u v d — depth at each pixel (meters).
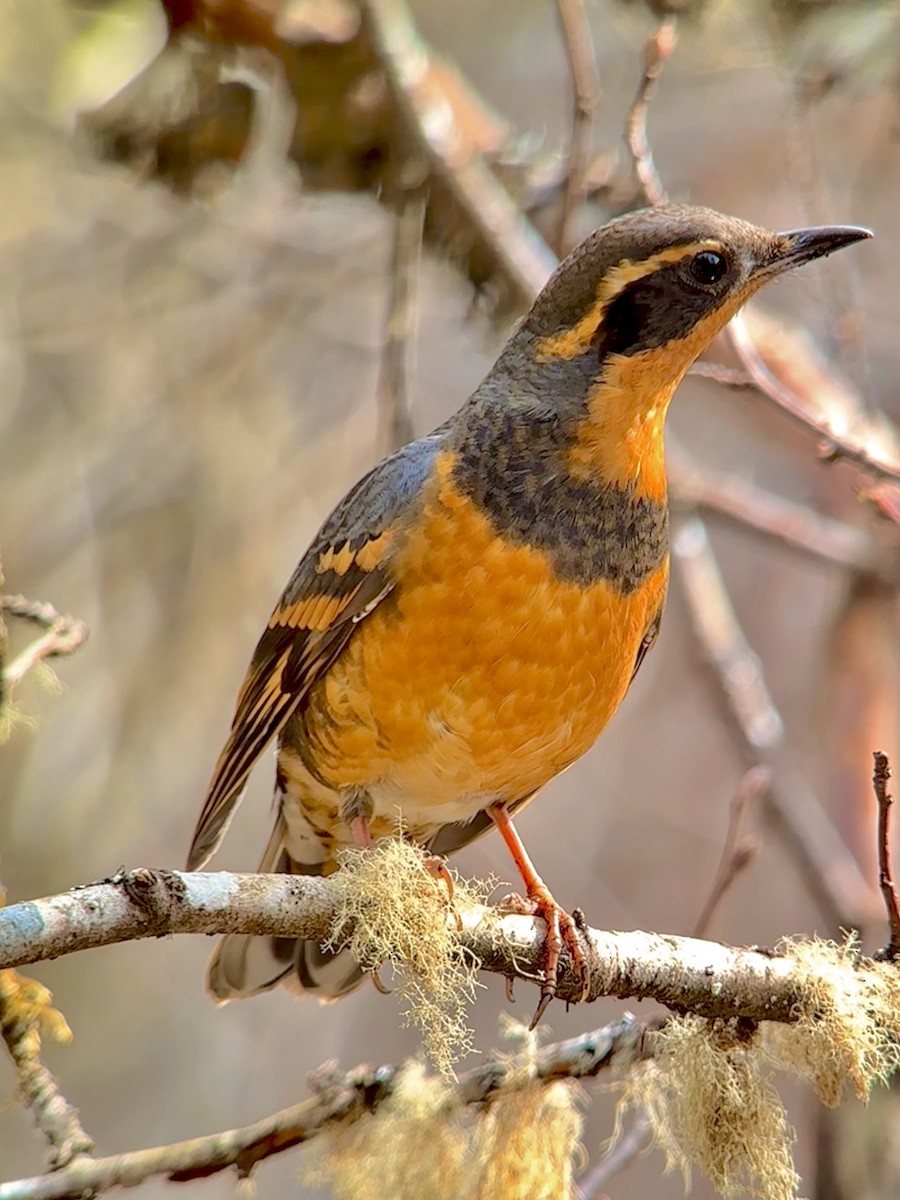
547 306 8.63
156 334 14.49
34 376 14.36
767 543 13.34
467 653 8.22
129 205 14.59
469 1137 7.57
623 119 15.27
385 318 13.95
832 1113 10.50
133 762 13.91
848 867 12.10
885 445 11.96
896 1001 7.68
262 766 14.98
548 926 7.75
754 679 12.36
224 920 6.71
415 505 8.35
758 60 12.33
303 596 8.82
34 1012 7.43
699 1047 7.71
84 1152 7.21
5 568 13.75
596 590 8.27
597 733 8.74
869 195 14.80
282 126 13.52
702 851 15.37
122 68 12.90
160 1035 14.28
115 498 14.22
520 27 15.70
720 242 8.55
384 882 7.26
